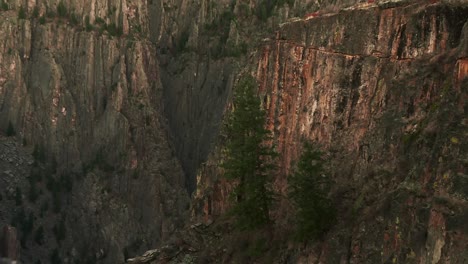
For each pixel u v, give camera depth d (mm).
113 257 148250
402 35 45406
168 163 161125
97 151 165875
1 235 141625
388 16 47719
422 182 34375
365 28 49656
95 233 152625
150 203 154500
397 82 43688
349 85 50219
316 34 55375
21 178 158375
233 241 55156
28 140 167250
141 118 166500
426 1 44906
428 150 35375
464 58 34938
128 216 153750
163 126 168875
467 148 32031
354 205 41125
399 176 37625
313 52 55188
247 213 51688
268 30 157250
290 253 45500
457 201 30953
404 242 34031
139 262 63281
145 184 157250
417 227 33031
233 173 52750
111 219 153750
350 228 39969
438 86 39531
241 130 53062
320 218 42406
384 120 42906
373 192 40156
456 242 30047
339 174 46625
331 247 40625
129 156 161250
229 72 160875
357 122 48312
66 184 161125
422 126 37719
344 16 52531
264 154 52406
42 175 161125
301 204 43125
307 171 43594
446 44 41906
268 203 51812
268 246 49750
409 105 41156
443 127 34594
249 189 50938
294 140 55812
